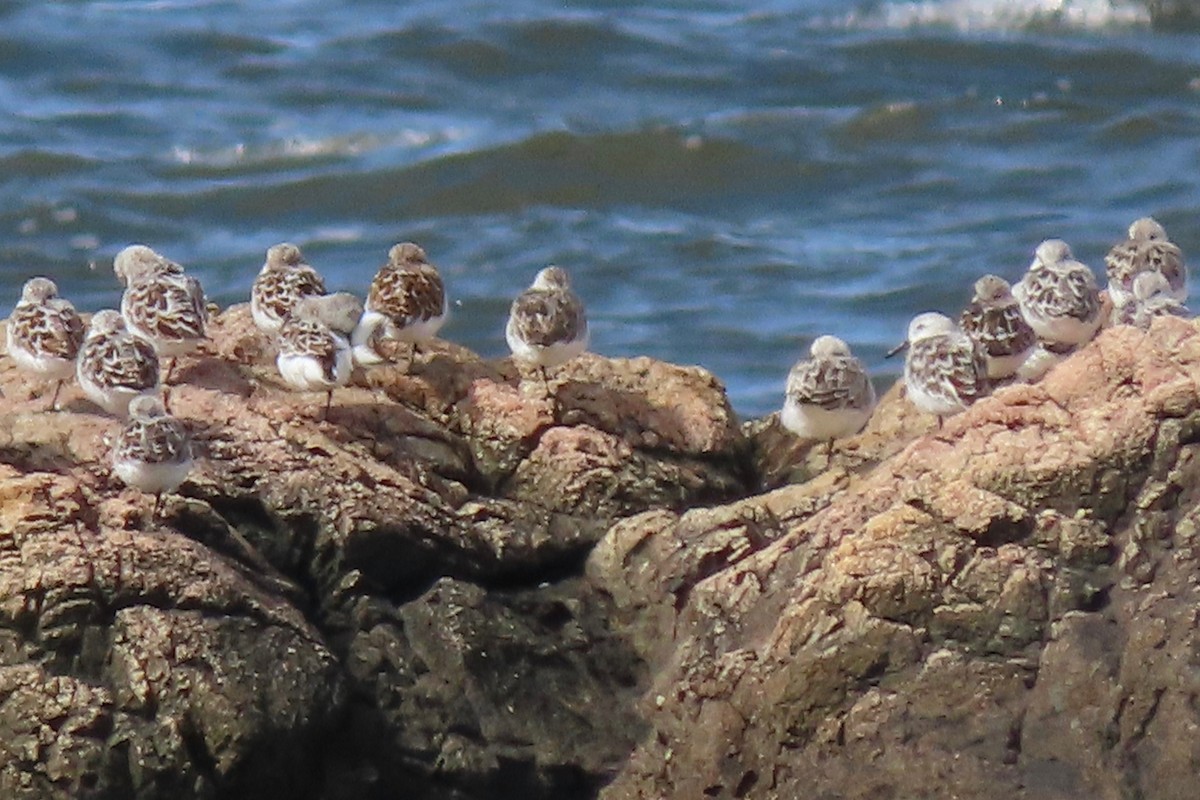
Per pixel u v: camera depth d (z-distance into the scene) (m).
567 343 18.47
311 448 17.31
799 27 38.69
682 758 16.31
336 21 38.91
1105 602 15.72
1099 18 38.00
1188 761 15.20
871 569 15.76
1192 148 34.25
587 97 36.09
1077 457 15.96
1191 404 15.89
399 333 18.62
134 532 16.06
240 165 33.72
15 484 16.08
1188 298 28.66
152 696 15.54
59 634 15.58
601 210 32.84
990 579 15.71
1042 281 19.28
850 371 17.77
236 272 30.41
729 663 16.12
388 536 16.89
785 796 15.92
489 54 37.31
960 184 33.44
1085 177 33.56
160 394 17.47
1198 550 15.66
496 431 18.34
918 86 36.34
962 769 15.52
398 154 34.00
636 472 18.22
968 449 16.22
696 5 39.81
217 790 15.66
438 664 16.69
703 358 28.27
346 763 16.28
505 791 16.56
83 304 29.70
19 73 36.41
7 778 15.34
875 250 31.36
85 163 33.41
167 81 36.34
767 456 19.42
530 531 17.58
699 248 31.47
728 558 16.97
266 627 16.03
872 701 15.70
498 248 31.47
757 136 34.59
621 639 17.22
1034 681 15.59
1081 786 15.40
